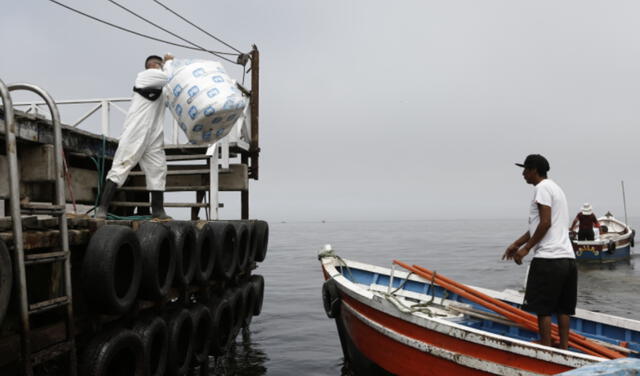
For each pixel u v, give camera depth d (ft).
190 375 20.77
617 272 59.41
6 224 10.56
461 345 15.97
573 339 16.12
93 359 12.46
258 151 35.58
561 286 15.08
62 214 11.44
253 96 36.17
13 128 9.74
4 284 9.60
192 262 18.28
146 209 28.89
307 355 24.67
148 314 15.64
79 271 14.01
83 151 23.04
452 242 164.86
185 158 26.40
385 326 18.74
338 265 25.91
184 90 17.33
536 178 16.08
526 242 16.30
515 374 14.74
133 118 18.04
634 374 4.09
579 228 68.08
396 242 168.25
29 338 9.98
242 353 24.99
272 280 57.16
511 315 18.12
